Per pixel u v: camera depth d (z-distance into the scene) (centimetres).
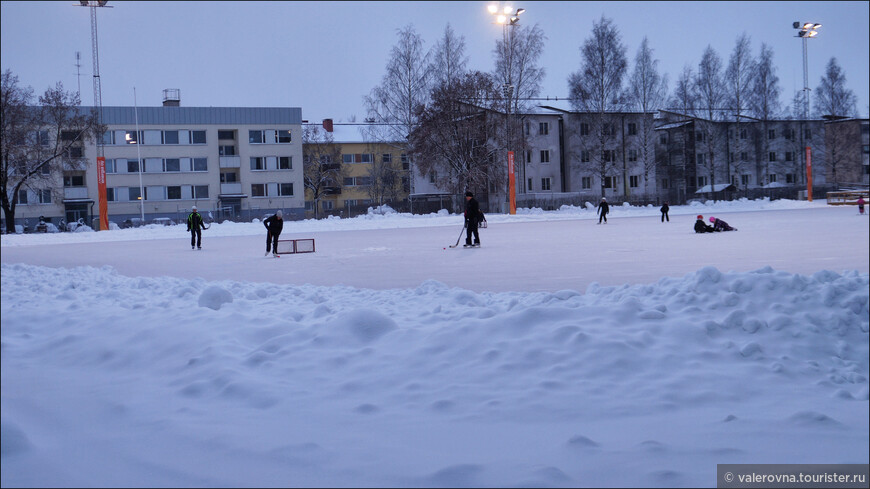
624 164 7525
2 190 5769
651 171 7931
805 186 8088
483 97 6100
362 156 9481
